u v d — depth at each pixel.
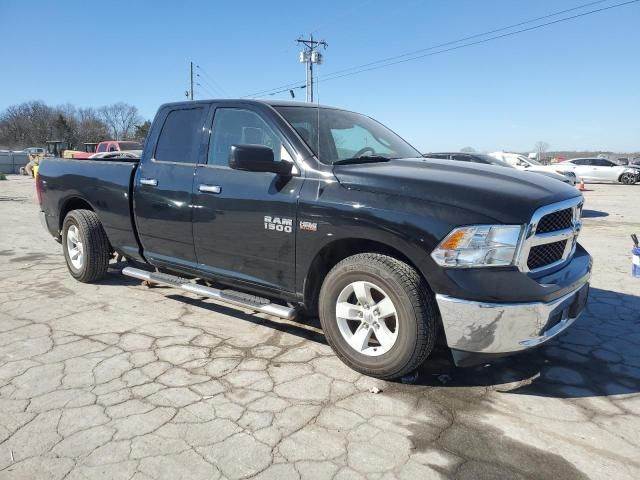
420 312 2.97
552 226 3.13
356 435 2.66
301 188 3.45
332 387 3.17
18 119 88.50
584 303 3.45
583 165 27.28
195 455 2.47
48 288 5.31
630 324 4.36
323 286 3.41
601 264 6.71
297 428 2.71
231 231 3.84
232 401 2.98
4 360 3.50
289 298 3.67
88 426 2.70
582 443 2.63
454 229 2.86
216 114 4.15
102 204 4.98
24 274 5.91
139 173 4.59
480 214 2.88
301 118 3.88
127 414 2.82
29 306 4.69
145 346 3.78
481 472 2.38
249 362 3.52
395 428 2.74
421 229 2.93
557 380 3.34
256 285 3.83
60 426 2.70
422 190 3.06
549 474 2.38
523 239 2.88
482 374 3.40
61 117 80.12
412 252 2.96
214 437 2.62
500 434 2.70
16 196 18.08
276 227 3.55
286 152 3.63
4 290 5.22
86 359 3.53
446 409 2.95
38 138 86.44
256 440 2.60
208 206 3.96
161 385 3.16
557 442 2.63
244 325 4.26
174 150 4.39
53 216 5.70
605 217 12.59
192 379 3.25
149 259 4.68
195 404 2.94
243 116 3.97
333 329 3.40
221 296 4.00
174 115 4.47
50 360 3.51
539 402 3.05
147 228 4.54
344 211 3.20
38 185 5.86
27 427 2.69
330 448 2.54
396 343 3.08
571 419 2.86
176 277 4.53
